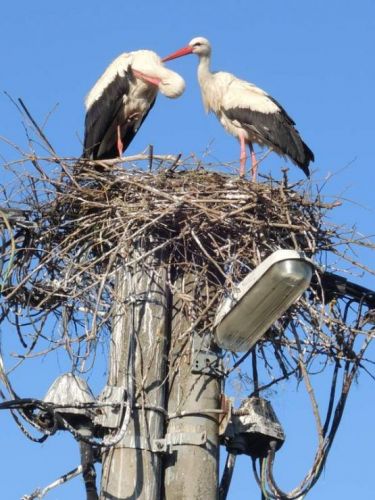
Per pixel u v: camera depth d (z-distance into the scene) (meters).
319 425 6.79
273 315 6.03
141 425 6.02
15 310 7.43
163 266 6.75
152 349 6.34
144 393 6.15
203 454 6.02
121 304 6.52
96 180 8.14
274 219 7.88
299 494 6.64
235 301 5.96
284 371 7.45
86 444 6.11
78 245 7.68
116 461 5.89
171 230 7.25
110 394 6.05
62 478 6.15
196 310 6.55
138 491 5.81
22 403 5.93
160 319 6.47
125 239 6.82
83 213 7.89
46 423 6.14
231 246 7.54
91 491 6.05
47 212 7.88
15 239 7.51
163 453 5.98
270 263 5.72
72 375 6.24
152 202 7.54
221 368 6.34
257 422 6.50
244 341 6.23
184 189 7.97
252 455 6.66
